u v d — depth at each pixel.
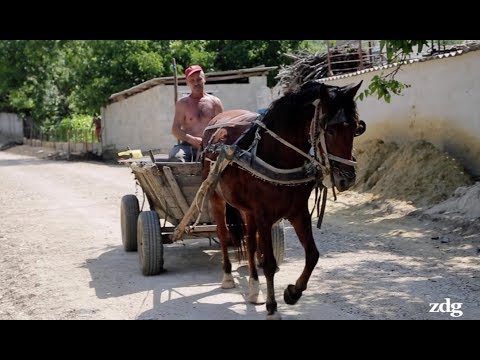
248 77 23.00
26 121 44.34
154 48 27.11
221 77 22.23
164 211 7.31
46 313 5.89
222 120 6.41
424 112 12.12
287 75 18.42
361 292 6.10
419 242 8.20
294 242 8.94
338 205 11.51
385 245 8.20
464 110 11.09
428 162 11.16
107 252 8.51
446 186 10.48
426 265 7.07
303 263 7.54
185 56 26.47
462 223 8.67
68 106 39.38
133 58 26.41
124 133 27.19
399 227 9.21
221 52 28.05
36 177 20.38
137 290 6.47
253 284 5.89
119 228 10.38
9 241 9.74
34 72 36.19
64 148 33.62
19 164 27.09
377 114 13.63
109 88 26.86
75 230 10.34
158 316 5.55
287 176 4.98
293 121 4.95
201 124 7.29
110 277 7.08
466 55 10.93
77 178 19.36
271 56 27.92
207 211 6.93
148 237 6.85
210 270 7.24
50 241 9.52
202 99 7.37
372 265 7.19
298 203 5.11
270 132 5.11
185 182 6.84
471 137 10.98
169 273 7.14
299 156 5.01
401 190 10.99
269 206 5.11
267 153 5.14
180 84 22.64
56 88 37.78
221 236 6.46
